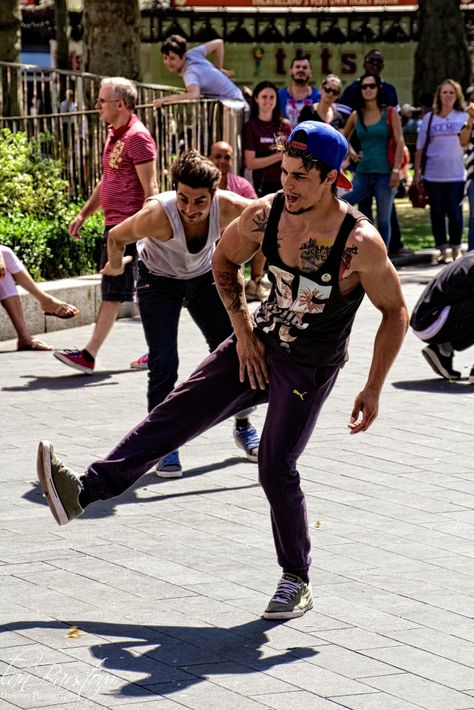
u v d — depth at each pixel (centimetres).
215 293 859
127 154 1133
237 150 1698
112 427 964
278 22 4125
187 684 532
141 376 1153
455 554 700
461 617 609
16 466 857
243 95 1841
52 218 1541
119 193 1144
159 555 690
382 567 677
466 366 1208
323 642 578
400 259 1905
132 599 626
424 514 769
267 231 586
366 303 1557
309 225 574
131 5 2253
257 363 607
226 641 578
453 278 1116
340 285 583
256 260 1534
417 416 1010
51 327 1370
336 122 1783
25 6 4281
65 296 1386
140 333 1367
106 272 862
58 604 618
